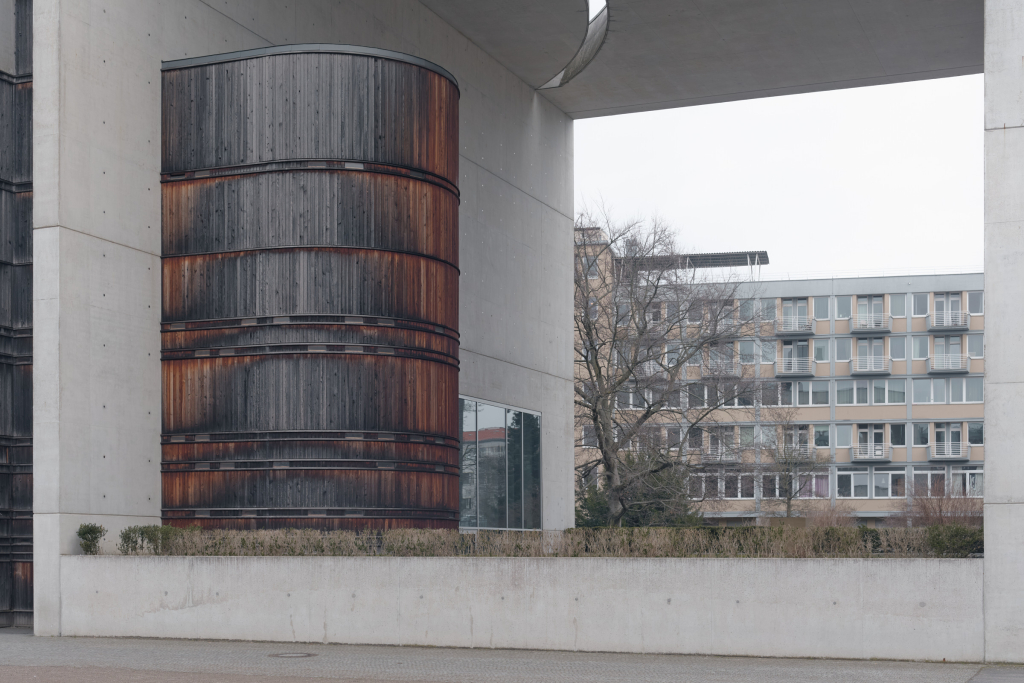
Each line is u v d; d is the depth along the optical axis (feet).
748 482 183.73
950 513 149.79
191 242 70.28
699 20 100.32
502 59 109.19
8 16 70.38
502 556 56.59
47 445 63.21
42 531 63.05
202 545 61.98
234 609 59.26
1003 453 50.98
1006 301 52.11
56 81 64.34
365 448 67.72
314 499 67.00
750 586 51.93
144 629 60.90
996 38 53.31
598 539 56.70
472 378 101.24
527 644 54.49
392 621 56.54
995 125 53.01
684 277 150.30
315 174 68.64
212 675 44.65
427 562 56.29
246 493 67.72
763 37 103.91
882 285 268.82
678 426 155.53
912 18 99.96
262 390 68.03
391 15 92.73
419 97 71.31
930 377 264.52
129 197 68.69
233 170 69.72
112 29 67.97
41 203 64.23
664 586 52.95
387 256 69.26
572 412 122.62
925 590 50.24
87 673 45.32
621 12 98.63
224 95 70.28
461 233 100.68
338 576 57.62
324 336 67.87
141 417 68.49
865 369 266.77
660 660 50.21
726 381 147.84
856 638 50.65
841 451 265.54
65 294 63.98
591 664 48.60
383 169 69.46
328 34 85.81
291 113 69.10
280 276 68.39
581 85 115.75
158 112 71.36
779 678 43.73
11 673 45.37
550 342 118.11
